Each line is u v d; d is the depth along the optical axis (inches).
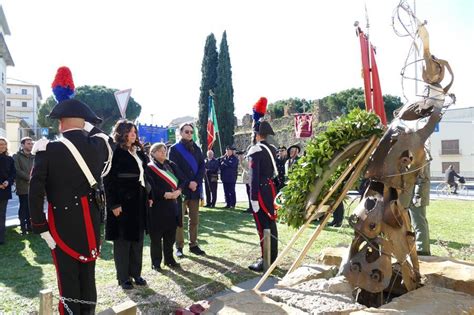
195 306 131.3
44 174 117.6
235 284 182.9
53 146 118.9
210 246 257.9
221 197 620.4
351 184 139.6
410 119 137.6
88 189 124.3
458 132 1317.7
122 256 176.7
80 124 126.4
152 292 171.0
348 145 136.3
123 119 185.0
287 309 106.7
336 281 125.0
